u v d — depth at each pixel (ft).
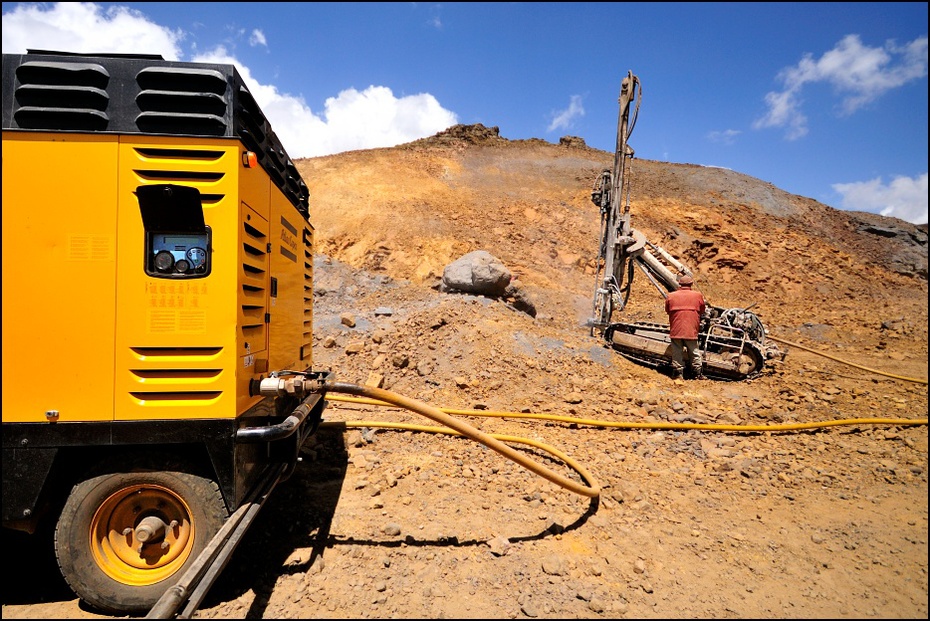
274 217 12.21
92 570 9.30
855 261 89.51
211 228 9.45
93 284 9.12
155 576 9.51
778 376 29.94
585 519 13.38
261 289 11.12
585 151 163.32
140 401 9.29
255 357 10.77
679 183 116.47
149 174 9.29
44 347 9.04
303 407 12.25
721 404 23.97
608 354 29.37
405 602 9.87
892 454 18.53
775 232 94.27
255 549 11.57
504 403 23.41
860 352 43.83
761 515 13.88
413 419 21.30
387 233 87.35
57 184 9.07
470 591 10.28
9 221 8.98
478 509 13.87
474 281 37.32
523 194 111.86
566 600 10.05
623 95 33.63
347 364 27.20
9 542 11.82
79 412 9.12
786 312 65.31
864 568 11.39
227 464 9.54
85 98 9.15
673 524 13.28
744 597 10.28
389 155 137.49
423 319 31.24
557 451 16.97
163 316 9.33
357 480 15.52
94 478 9.37
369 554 11.48
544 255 81.41
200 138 9.44
